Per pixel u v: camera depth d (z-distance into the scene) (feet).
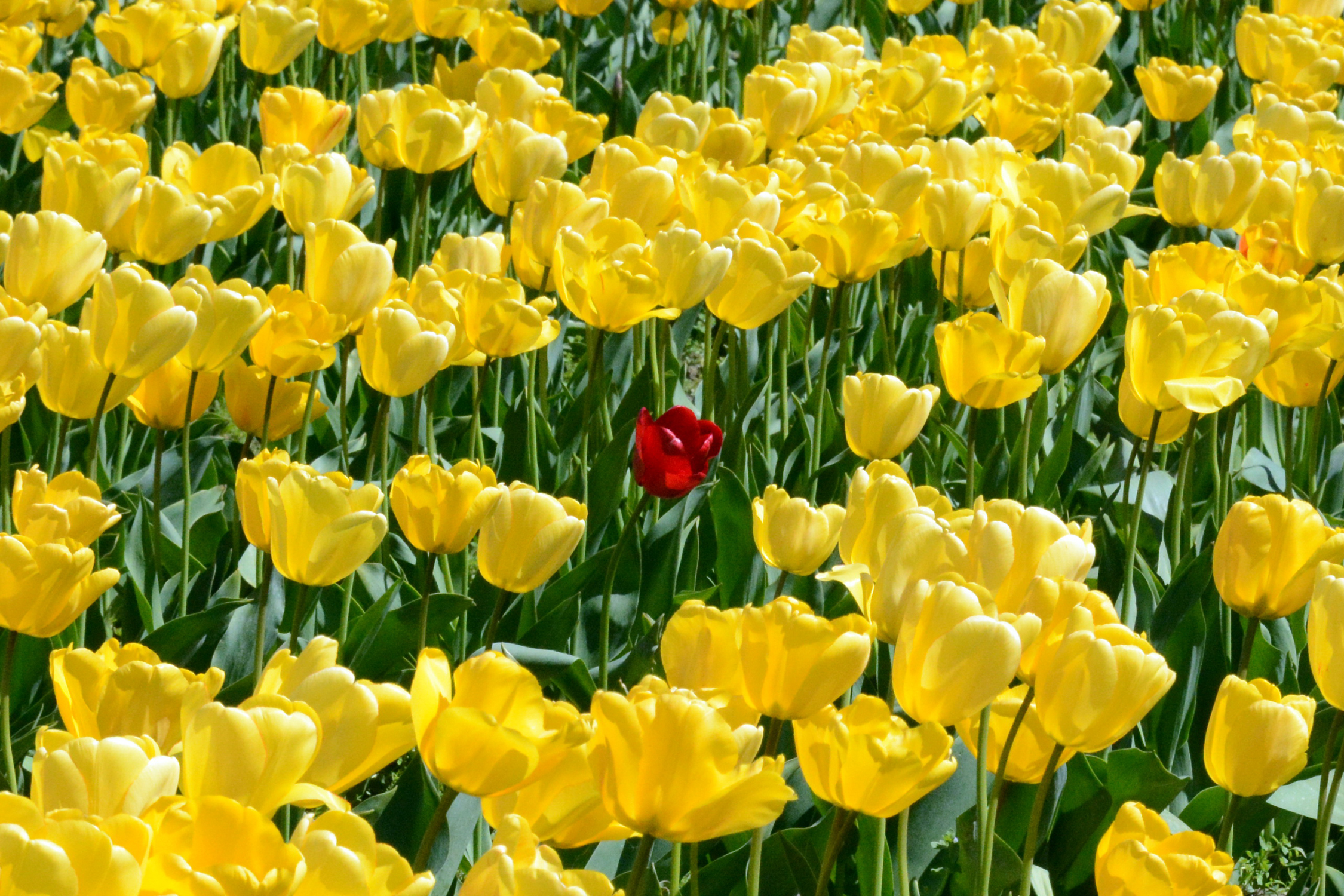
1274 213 12.48
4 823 8.82
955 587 9.46
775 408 13.80
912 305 16.11
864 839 10.23
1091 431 14.15
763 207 11.77
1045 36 18.03
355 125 19.26
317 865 8.95
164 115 19.54
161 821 8.93
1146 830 9.65
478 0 16.97
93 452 10.73
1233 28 28.91
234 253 16.56
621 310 11.19
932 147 13.50
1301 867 10.82
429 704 9.25
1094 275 11.12
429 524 10.30
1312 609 9.87
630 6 21.66
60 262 10.98
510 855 9.07
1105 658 9.48
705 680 9.62
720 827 9.28
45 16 16.02
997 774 9.82
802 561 10.46
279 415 11.25
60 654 9.41
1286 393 11.63
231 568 11.43
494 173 12.12
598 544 11.78
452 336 10.84
